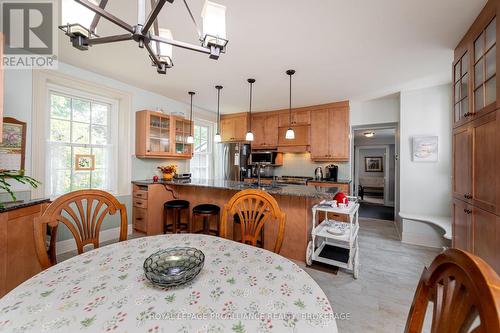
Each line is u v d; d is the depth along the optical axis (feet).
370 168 22.54
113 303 2.30
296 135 14.79
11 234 5.55
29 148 7.80
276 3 5.16
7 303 2.26
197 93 12.17
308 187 9.20
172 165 12.63
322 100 13.16
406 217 10.11
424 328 5.02
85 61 8.45
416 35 6.40
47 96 8.52
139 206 10.94
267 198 4.61
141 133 11.13
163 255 3.28
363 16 5.60
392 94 11.80
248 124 16.47
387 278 7.08
